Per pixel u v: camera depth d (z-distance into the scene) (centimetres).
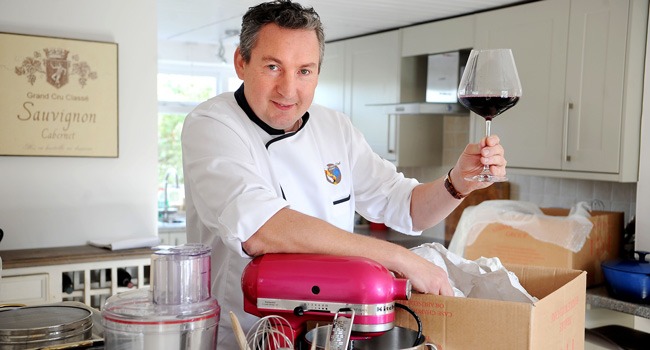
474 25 365
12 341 121
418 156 443
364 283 103
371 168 171
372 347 102
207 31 467
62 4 311
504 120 354
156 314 105
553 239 283
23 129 302
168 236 473
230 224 118
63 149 310
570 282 120
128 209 330
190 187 141
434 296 109
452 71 385
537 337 104
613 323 296
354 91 464
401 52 417
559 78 322
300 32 130
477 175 143
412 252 131
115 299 114
